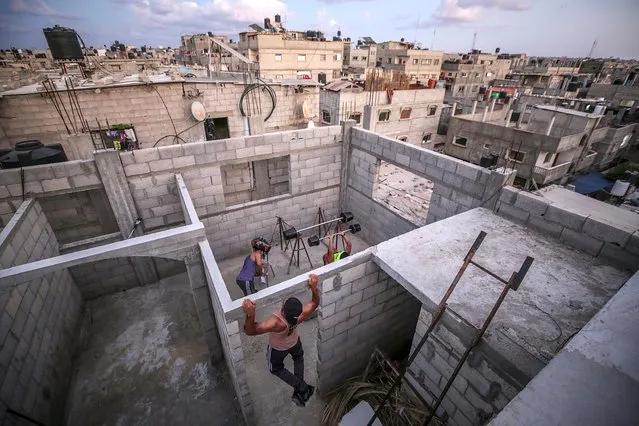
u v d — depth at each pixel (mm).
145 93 11773
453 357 4090
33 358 5238
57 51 13422
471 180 6812
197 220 5570
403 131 23406
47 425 5199
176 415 5852
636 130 27656
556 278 4430
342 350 5625
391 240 5207
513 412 1557
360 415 5078
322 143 9992
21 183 6578
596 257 4887
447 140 25047
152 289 8898
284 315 3867
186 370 6660
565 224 5168
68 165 6891
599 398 1575
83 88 10766
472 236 5410
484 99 30984
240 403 5629
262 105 14297
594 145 25750
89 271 8070
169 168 7992
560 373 1712
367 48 51688
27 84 12266
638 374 1669
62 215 7680
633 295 2264
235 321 4223
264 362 6785
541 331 3605
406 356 6871
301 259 10094
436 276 4418
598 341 1884
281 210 10320
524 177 20938
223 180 10445
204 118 12852
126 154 7371
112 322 7797
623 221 6734
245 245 10195
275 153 9281
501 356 3453
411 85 24469
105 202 7988
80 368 6652
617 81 36531
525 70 59031
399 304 5988
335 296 4828
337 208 11562
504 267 4625
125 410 5918
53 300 6508
